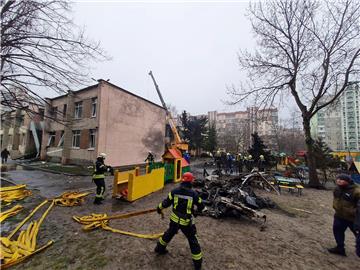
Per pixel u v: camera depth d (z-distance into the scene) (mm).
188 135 41688
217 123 76125
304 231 5316
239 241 4543
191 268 3400
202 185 10281
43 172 14672
